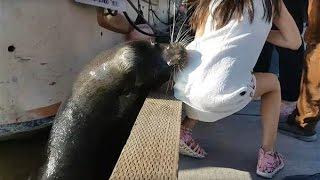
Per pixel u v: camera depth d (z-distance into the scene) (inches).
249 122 62.7
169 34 70.7
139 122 36.8
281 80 62.9
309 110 55.1
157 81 44.4
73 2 56.8
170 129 35.3
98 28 61.8
